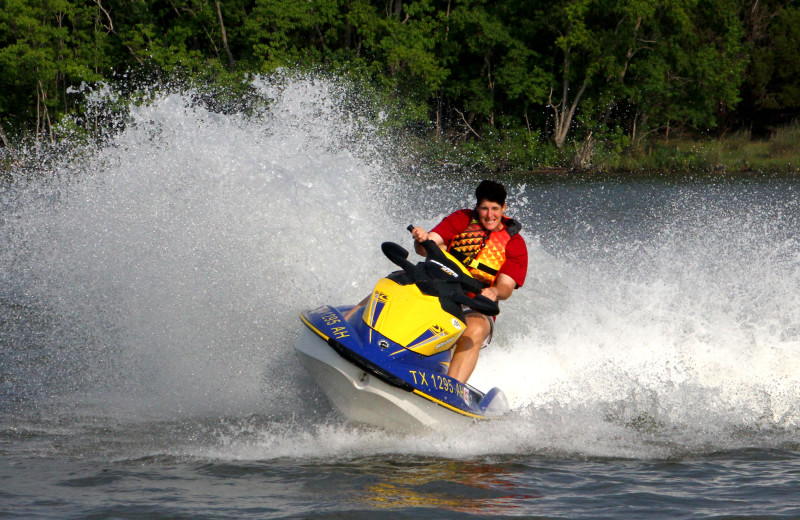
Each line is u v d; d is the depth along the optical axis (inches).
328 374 757.3
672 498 652.1
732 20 6210.6
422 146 5649.6
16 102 5615.2
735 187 4222.4
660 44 6023.6
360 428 786.2
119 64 5679.1
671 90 6176.2
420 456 745.0
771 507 633.0
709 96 6171.3
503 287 877.8
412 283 828.6
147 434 789.2
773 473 721.6
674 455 773.3
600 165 5807.1
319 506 615.8
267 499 628.4
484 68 6333.7
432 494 649.6
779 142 6190.9
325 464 715.4
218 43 6043.3
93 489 644.7
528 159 5866.1
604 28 6092.5
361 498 634.8
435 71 5738.2
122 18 5826.8
